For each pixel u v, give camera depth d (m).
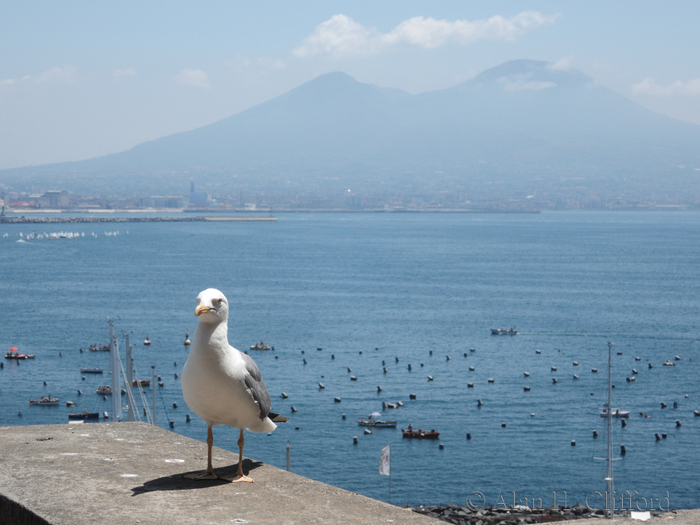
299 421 74.62
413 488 56.72
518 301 166.75
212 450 8.34
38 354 107.50
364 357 107.31
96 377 93.94
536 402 82.75
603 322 139.62
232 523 6.02
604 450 65.62
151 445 8.66
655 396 85.81
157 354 106.75
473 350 112.69
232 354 7.96
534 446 66.88
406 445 67.00
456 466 61.41
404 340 120.50
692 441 68.62
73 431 9.30
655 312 151.75
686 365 102.81
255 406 7.93
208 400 7.76
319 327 132.00
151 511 6.28
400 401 82.75
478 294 177.62
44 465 7.71
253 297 170.88
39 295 171.00
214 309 7.74
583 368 100.75
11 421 75.25
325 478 58.84
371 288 188.38
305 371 98.06
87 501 6.51
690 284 199.62
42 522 6.06
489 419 75.75
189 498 6.70
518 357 108.00
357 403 81.94
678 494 55.25
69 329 127.56
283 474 7.58
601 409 79.75
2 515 6.73
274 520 6.13
